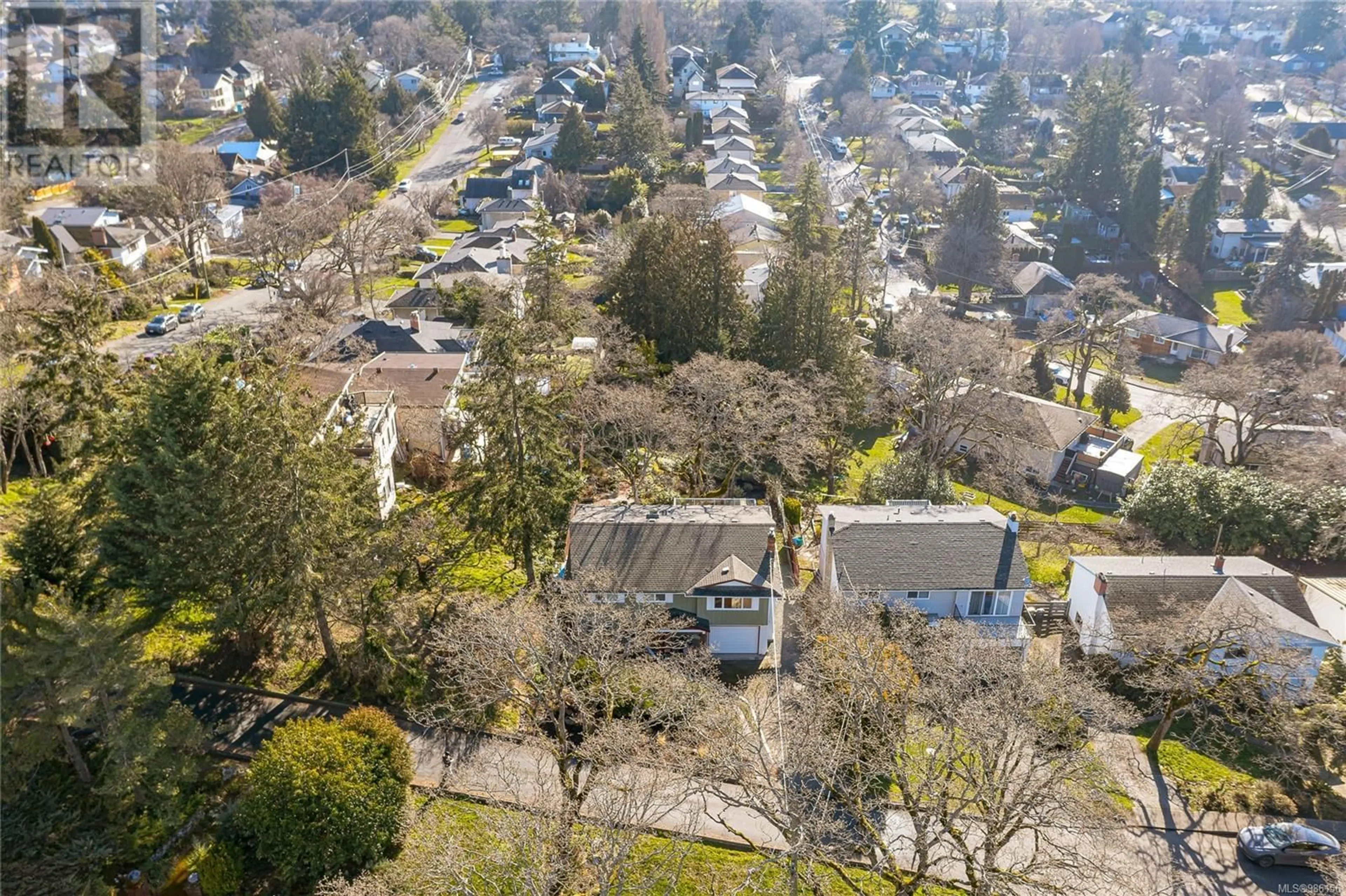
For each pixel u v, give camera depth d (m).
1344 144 148.88
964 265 101.06
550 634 28.47
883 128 153.00
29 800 27.55
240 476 31.34
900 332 69.75
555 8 188.00
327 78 132.62
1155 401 80.94
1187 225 112.88
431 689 34.31
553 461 40.03
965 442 65.75
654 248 62.16
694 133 135.50
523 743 32.03
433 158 132.12
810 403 51.56
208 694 33.25
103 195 82.62
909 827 29.80
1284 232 118.50
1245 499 50.53
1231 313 105.56
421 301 76.44
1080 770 26.11
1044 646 41.56
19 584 28.75
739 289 62.91
